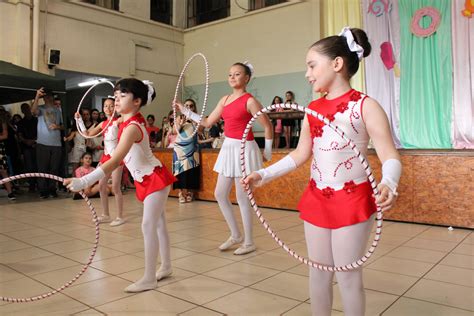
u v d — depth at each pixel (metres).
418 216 4.27
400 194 4.38
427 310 2.11
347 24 8.99
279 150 5.18
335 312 2.10
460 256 3.10
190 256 3.19
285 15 10.34
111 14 10.63
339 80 1.54
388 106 8.44
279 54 10.48
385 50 8.41
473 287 2.44
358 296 1.49
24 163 7.59
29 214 5.21
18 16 8.81
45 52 9.33
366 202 1.48
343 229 1.47
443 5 7.82
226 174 3.25
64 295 2.38
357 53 1.52
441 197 4.14
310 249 1.59
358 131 1.50
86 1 10.22
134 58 11.19
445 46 7.84
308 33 9.93
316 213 1.55
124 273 2.78
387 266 2.87
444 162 4.11
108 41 10.60
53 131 6.79
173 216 4.96
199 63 12.20
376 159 4.39
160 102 11.94
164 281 2.61
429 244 3.47
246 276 2.69
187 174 5.94
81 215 5.13
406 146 8.27
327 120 1.38
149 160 2.47
